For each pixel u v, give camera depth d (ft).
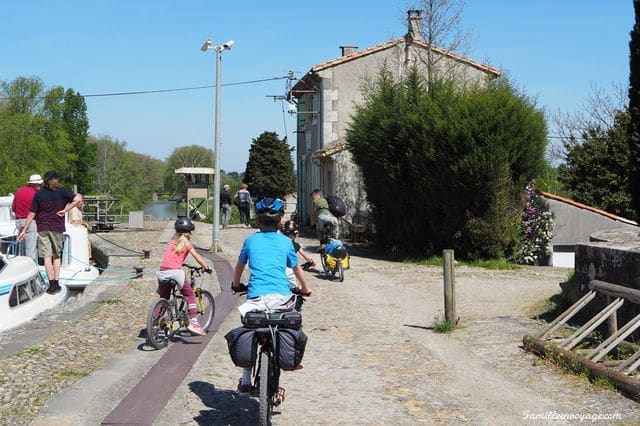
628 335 25.00
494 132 57.16
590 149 86.22
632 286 27.86
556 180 90.63
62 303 40.24
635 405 20.16
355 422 19.38
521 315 35.73
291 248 19.71
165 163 330.95
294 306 19.40
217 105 70.64
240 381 19.19
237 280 20.25
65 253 51.75
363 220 85.76
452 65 83.41
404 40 91.20
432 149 59.00
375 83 76.84
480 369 25.25
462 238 60.80
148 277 50.67
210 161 323.37
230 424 19.12
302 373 24.99
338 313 37.70
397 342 30.25
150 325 27.71
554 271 56.08
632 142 69.10
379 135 66.44
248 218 110.52
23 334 30.76
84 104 266.16
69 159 236.84
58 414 19.43
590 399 20.97
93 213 110.32
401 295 43.93
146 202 315.58
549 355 25.49
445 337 31.04
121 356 26.86
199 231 97.50
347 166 85.92
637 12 68.54
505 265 58.34
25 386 21.79
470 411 20.38
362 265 60.08
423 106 63.00
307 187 110.32
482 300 41.65
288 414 20.10
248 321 18.28
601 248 30.68
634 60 68.85
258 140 235.81
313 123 103.30
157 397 21.48
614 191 83.76
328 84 94.99
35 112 223.92
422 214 64.39
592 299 29.73
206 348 28.71
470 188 58.03
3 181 203.82
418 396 22.00
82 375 23.72
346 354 28.04
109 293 42.98
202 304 31.65
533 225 62.64
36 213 40.06
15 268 37.35
